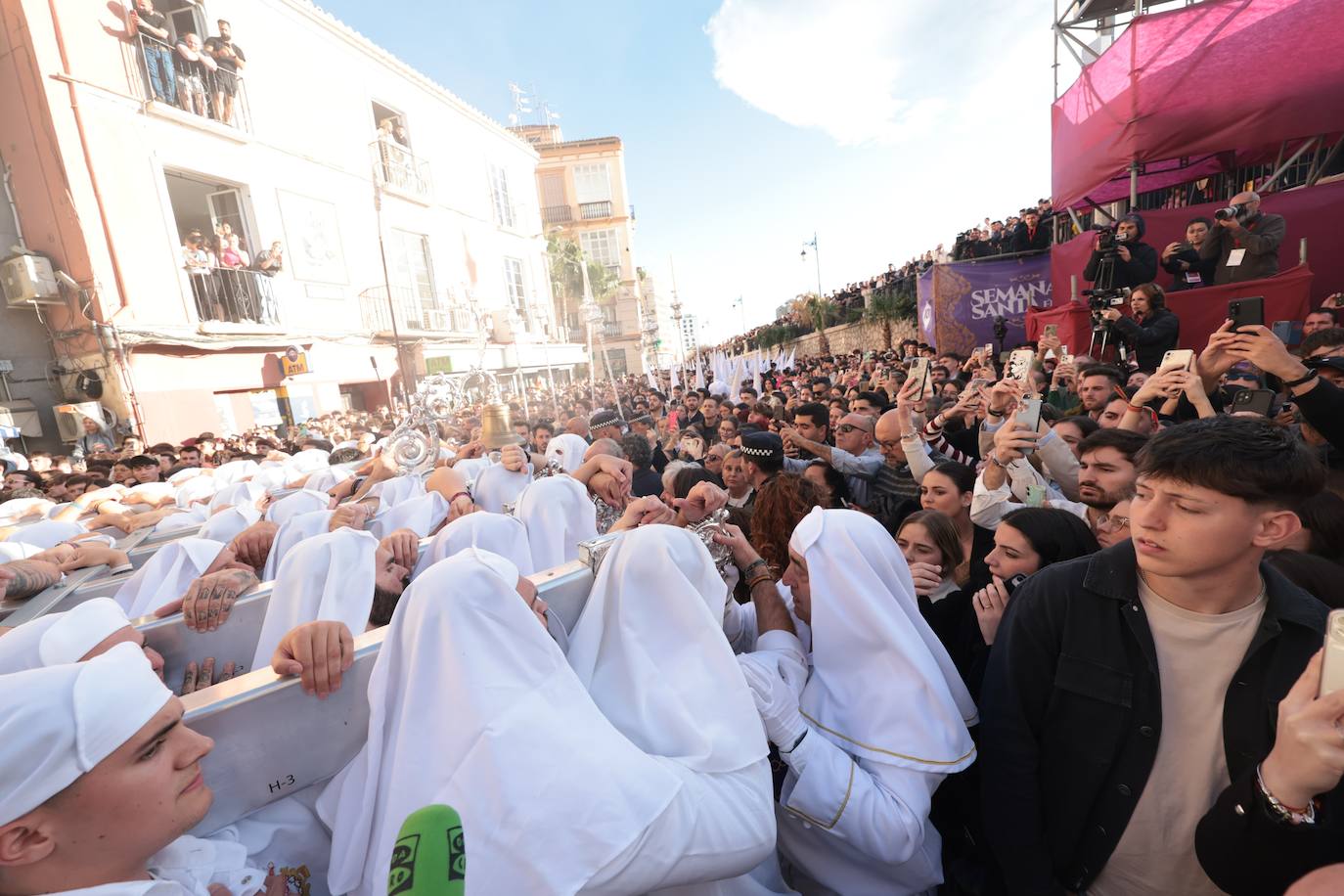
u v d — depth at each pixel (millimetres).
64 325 10195
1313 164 7043
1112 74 7195
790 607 2059
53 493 5441
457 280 18516
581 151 36969
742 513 2883
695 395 8906
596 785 1062
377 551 1903
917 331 14977
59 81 9531
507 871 990
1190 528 1139
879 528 1697
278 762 1262
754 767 1324
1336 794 1027
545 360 21453
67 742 856
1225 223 5535
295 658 1265
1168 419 3234
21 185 9914
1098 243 6320
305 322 13383
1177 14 6539
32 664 1173
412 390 16172
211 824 1204
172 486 4758
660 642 1447
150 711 954
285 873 1207
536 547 2457
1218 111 6457
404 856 612
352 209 14844
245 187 12391
